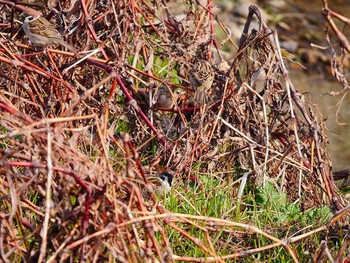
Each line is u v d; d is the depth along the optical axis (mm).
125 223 5996
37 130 5906
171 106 9227
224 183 8852
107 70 8328
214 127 8906
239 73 9414
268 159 9094
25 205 6543
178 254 7281
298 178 8977
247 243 7734
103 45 8781
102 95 8961
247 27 9539
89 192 6020
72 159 6105
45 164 6008
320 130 9242
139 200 6207
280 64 9016
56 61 8820
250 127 9266
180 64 9664
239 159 9078
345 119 13562
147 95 9242
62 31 9117
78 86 8672
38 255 6207
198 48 9680
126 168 6668
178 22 9875
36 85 8453
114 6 9148
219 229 7629
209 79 9141
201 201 8211
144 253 6129
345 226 8023
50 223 6430
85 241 5891
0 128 8188
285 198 8617
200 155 8945
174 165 8742
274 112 9086
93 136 7918
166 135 9102
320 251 7109
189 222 6656
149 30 10422
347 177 9750
